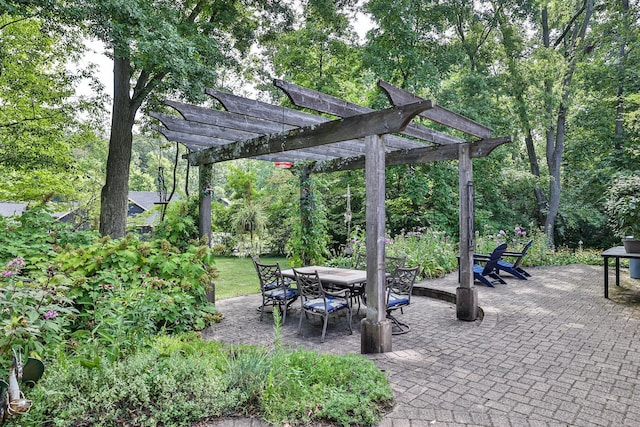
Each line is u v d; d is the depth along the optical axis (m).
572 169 15.16
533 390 2.58
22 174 9.80
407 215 12.62
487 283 6.80
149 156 34.00
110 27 6.20
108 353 2.46
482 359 3.24
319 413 2.10
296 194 9.09
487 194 14.46
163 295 3.61
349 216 8.88
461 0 12.11
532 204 15.62
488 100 12.61
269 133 4.77
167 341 2.98
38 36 8.72
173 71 6.79
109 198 8.39
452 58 11.77
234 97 3.80
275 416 2.07
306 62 12.09
